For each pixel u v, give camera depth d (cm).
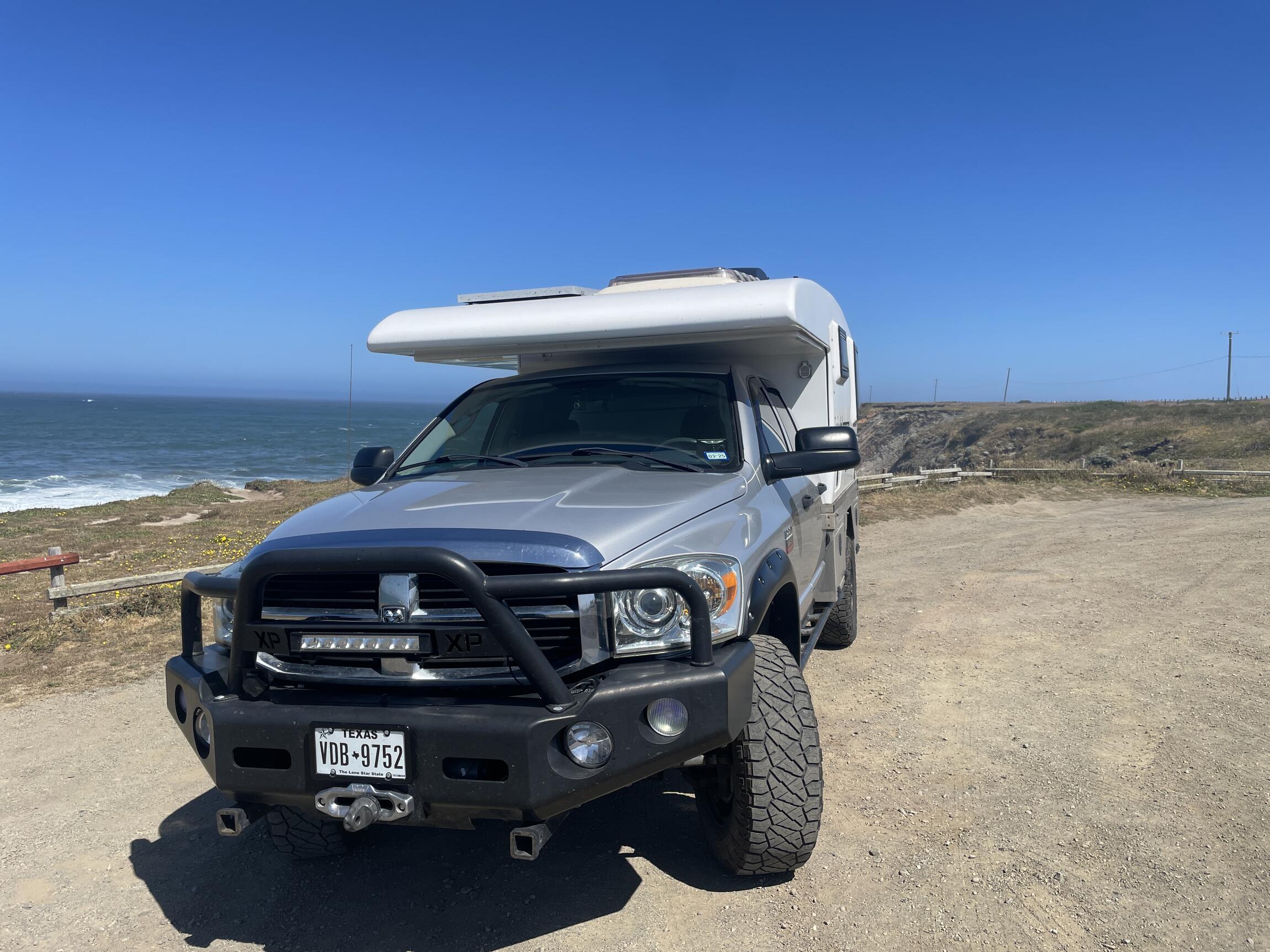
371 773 263
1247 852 335
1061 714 501
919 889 319
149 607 852
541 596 257
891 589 900
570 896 329
